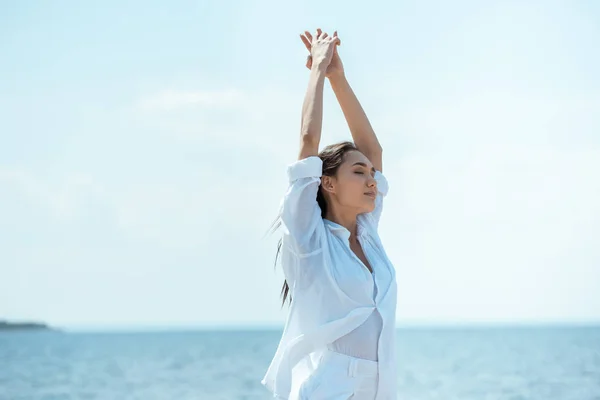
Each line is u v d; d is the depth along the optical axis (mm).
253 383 28891
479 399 21375
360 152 3875
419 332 140500
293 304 3670
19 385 28875
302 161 3666
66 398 24203
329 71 4180
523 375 29078
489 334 114312
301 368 3695
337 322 3580
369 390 3602
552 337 91750
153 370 37562
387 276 3750
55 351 68812
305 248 3650
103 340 113500
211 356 54344
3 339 126312
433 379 27953
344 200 3805
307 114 3797
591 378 27172
